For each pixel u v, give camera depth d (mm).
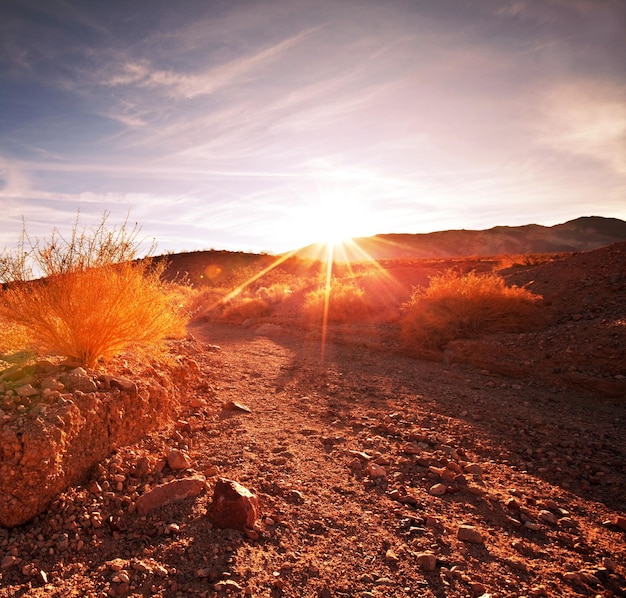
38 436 3279
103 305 4895
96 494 3582
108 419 4164
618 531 3670
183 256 46625
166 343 8766
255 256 45781
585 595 2877
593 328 9000
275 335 13367
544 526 3713
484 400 7039
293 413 6316
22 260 4695
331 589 2848
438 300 11375
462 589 2904
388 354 10547
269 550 3197
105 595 2672
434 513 3846
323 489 4164
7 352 4785
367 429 5785
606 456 5027
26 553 2967
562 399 7133
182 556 3059
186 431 5219
